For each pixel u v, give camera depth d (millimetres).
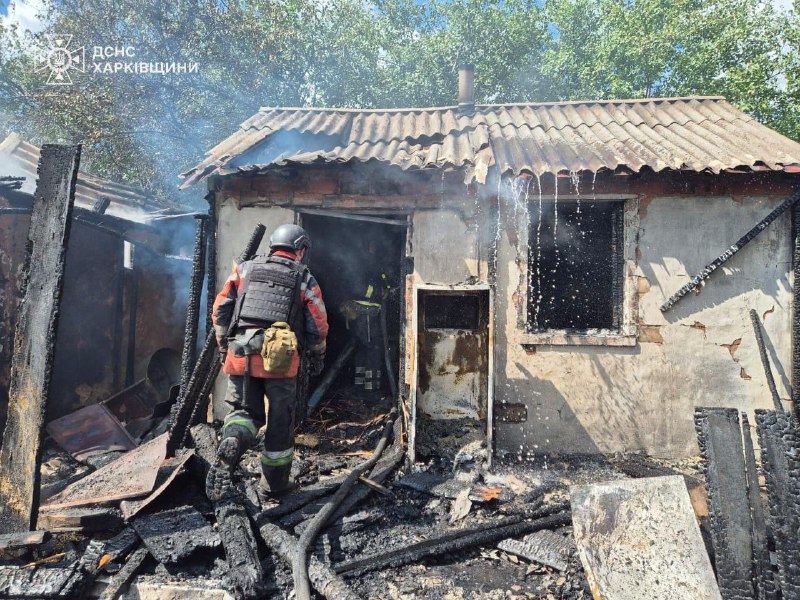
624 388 4617
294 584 2551
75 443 4414
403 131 6035
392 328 6137
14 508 2984
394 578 2781
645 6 15164
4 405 4434
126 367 6137
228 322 3525
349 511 3375
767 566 2500
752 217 4555
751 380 4566
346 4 14734
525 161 4652
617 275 4734
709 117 5762
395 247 6262
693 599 2373
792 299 4527
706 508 3068
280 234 3529
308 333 3514
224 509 3031
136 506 3152
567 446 4625
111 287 5922
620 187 4562
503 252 4672
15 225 4574
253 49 12359
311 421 5102
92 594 2605
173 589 2551
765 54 13617
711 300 4578
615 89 14875
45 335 3076
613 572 2494
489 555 3025
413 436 4117
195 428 4395
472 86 6680
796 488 2510
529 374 4637
